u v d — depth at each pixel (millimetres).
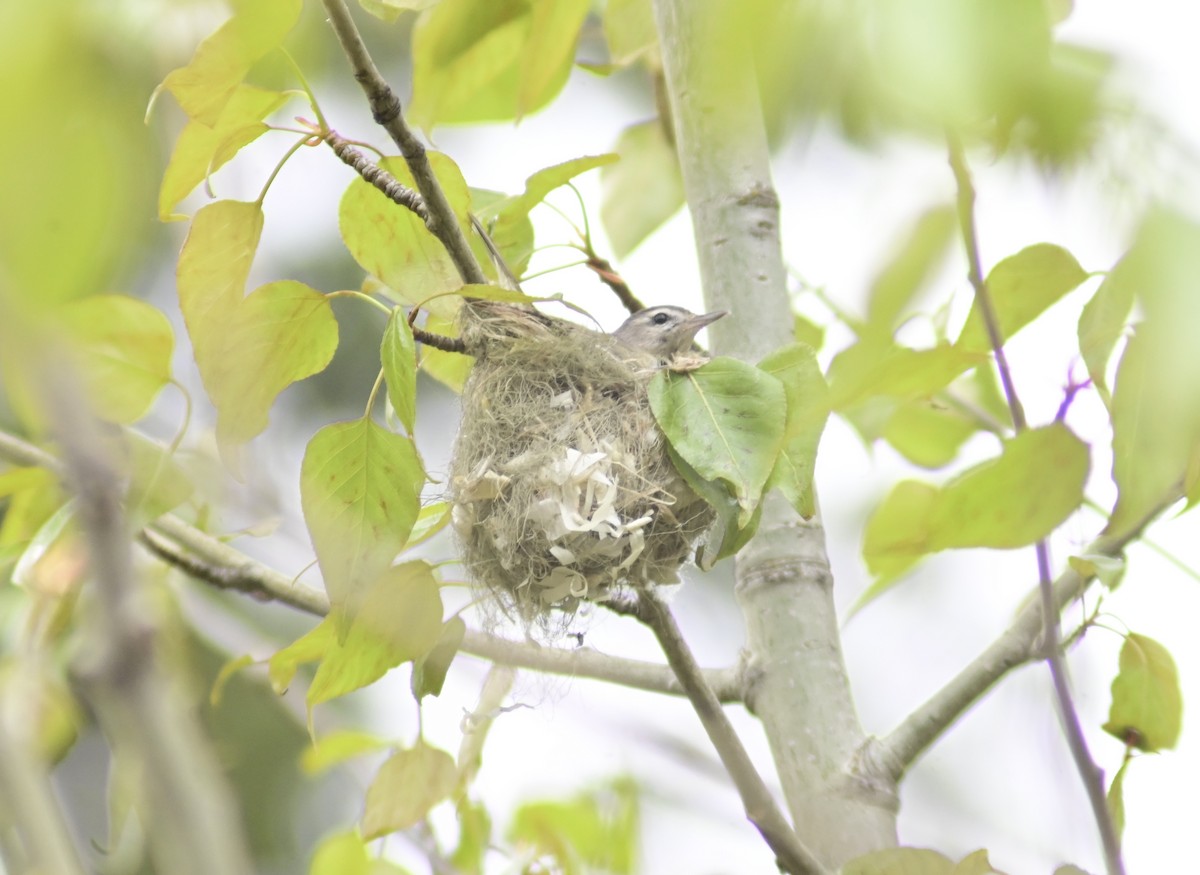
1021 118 2793
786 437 4785
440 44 8750
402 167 7566
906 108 2812
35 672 7855
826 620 8664
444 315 8953
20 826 3762
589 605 8508
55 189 2582
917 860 6973
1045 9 2770
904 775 8109
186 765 2938
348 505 6871
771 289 9094
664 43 9195
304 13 6578
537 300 6766
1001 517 5734
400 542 6867
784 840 7309
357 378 16109
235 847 2936
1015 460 5613
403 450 6875
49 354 2814
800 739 8305
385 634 7391
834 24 2787
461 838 9242
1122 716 7531
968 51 2738
